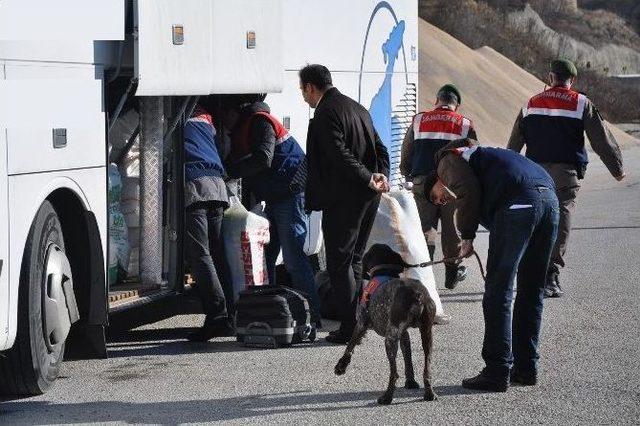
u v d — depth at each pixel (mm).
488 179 11203
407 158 17219
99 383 11555
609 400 10789
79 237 11688
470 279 18625
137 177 13281
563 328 14266
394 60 19734
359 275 13750
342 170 13195
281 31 14578
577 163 16547
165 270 13266
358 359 12727
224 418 10273
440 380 11672
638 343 13352
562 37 92875
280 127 14398
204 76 13062
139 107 12922
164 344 13586
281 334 13281
